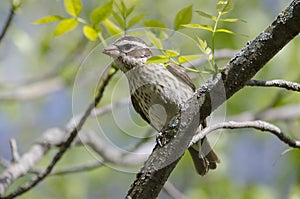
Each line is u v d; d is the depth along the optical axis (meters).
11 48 15.01
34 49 14.85
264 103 14.83
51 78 14.70
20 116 16.45
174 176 15.34
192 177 15.25
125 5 9.09
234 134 16.09
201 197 14.50
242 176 15.98
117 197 16.14
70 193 15.41
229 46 13.98
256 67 6.25
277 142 16.19
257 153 16.17
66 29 8.41
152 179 6.54
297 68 14.05
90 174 15.70
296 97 14.41
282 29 6.12
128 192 6.62
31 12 14.87
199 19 13.59
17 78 15.02
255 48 6.21
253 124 7.29
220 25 13.59
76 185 15.53
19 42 13.03
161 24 8.60
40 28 15.13
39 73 15.20
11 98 14.43
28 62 15.22
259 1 14.69
